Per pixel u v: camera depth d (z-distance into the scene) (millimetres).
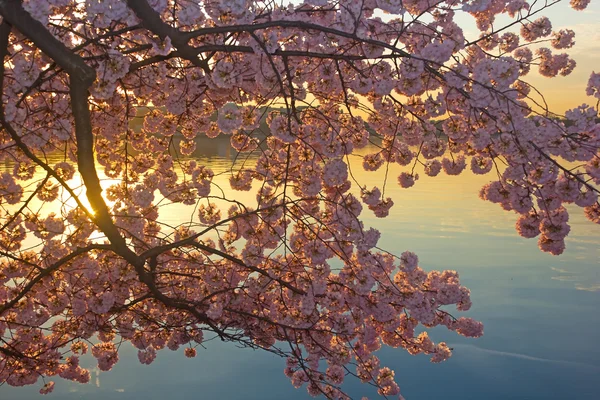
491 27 4738
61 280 5008
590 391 9336
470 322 5188
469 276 14625
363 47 4055
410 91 4109
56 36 4152
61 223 4801
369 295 4945
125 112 5523
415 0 4328
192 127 5746
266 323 5164
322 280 4758
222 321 4969
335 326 4922
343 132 5059
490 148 4387
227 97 5531
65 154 5188
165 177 5418
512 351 10820
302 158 4770
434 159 4918
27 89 4066
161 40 3621
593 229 21188
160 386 9711
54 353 5359
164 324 5188
